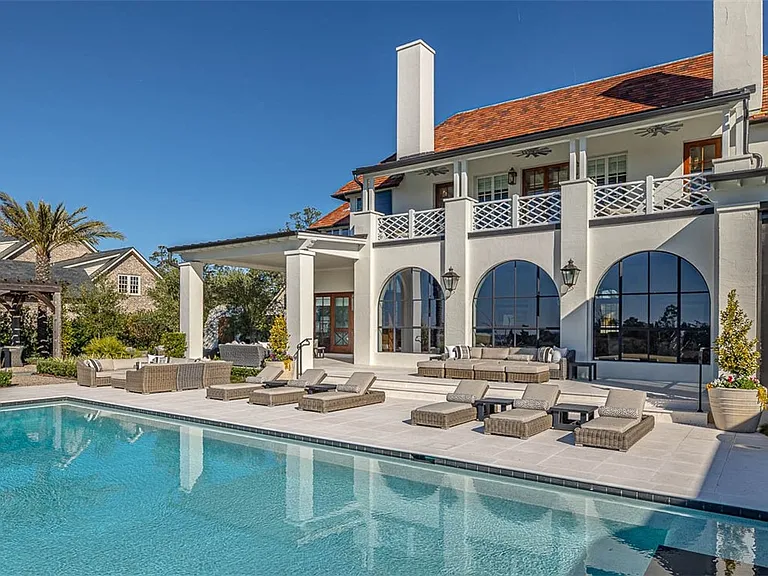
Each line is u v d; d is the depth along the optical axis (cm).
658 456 833
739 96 1297
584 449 882
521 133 1872
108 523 638
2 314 2591
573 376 1473
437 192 2045
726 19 1480
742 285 1134
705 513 632
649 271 1442
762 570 493
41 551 561
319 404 1229
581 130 1507
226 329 2808
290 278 1764
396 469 848
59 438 1089
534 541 573
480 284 1711
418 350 1845
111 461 913
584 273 1499
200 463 895
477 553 546
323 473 831
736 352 1024
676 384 1348
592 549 549
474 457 838
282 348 1723
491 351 1614
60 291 2369
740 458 818
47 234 2795
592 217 1517
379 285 1923
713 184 1160
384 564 525
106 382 1741
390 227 1939
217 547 568
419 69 2014
